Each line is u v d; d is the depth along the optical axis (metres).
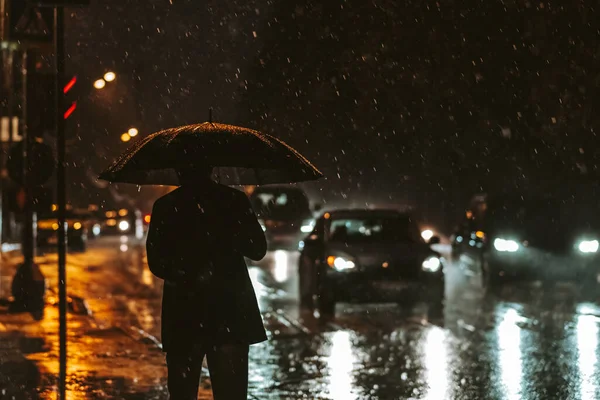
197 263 9.46
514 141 46.16
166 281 9.59
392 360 16.97
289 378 15.28
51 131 23.97
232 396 9.49
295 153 9.96
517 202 30.06
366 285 23.16
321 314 23.97
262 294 29.94
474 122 49.84
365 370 15.97
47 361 16.42
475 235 30.47
